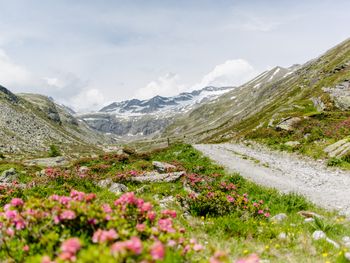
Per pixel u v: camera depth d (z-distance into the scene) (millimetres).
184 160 34219
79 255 4262
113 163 33656
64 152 147875
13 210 5980
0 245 5922
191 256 6090
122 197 6582
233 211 11766
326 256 7949
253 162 30578
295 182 21109
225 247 7996
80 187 17531
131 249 4020
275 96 191125
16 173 26875
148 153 40875
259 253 7988
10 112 179125
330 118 45500
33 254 5320
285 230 9992
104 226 5734
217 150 41344
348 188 18578
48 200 6293
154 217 6527
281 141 42062
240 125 130000
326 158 29250
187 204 12383
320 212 13516
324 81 97875
